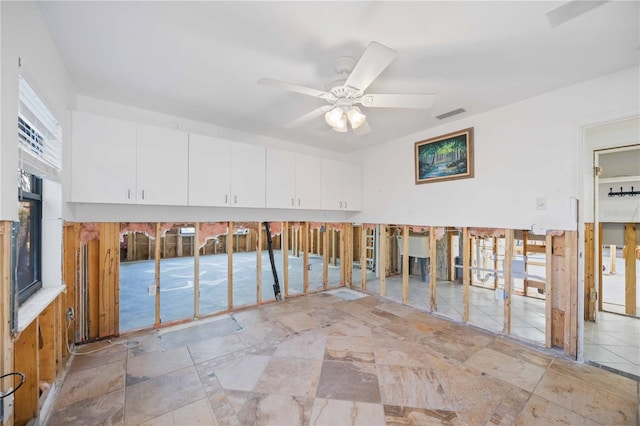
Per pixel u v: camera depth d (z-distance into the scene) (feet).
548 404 6.36
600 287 12.62
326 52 6.81
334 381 7.18
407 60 7.12
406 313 12.28
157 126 10.25
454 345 9.22
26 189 5.86
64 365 7.79
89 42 6.40
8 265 4.22
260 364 7.98
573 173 8.54
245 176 11.53
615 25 5.81
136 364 7.95
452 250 18.11
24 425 5.32
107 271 9.73
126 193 8.84
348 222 17.04
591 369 7.84
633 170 12.17
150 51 6.79
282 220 14.53
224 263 26.14
